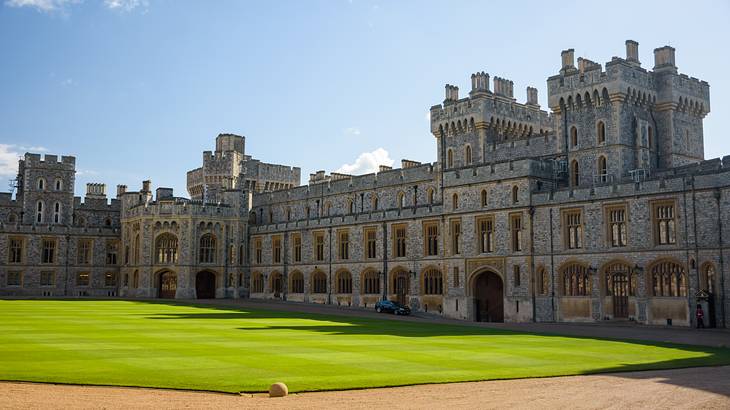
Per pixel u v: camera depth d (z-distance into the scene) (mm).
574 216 50969
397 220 67062
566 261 50750
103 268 92062
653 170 53438
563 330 40812
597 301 48688
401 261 66188
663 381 19734
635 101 53938
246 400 16297
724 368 22906
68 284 89750
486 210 56438
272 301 77875
